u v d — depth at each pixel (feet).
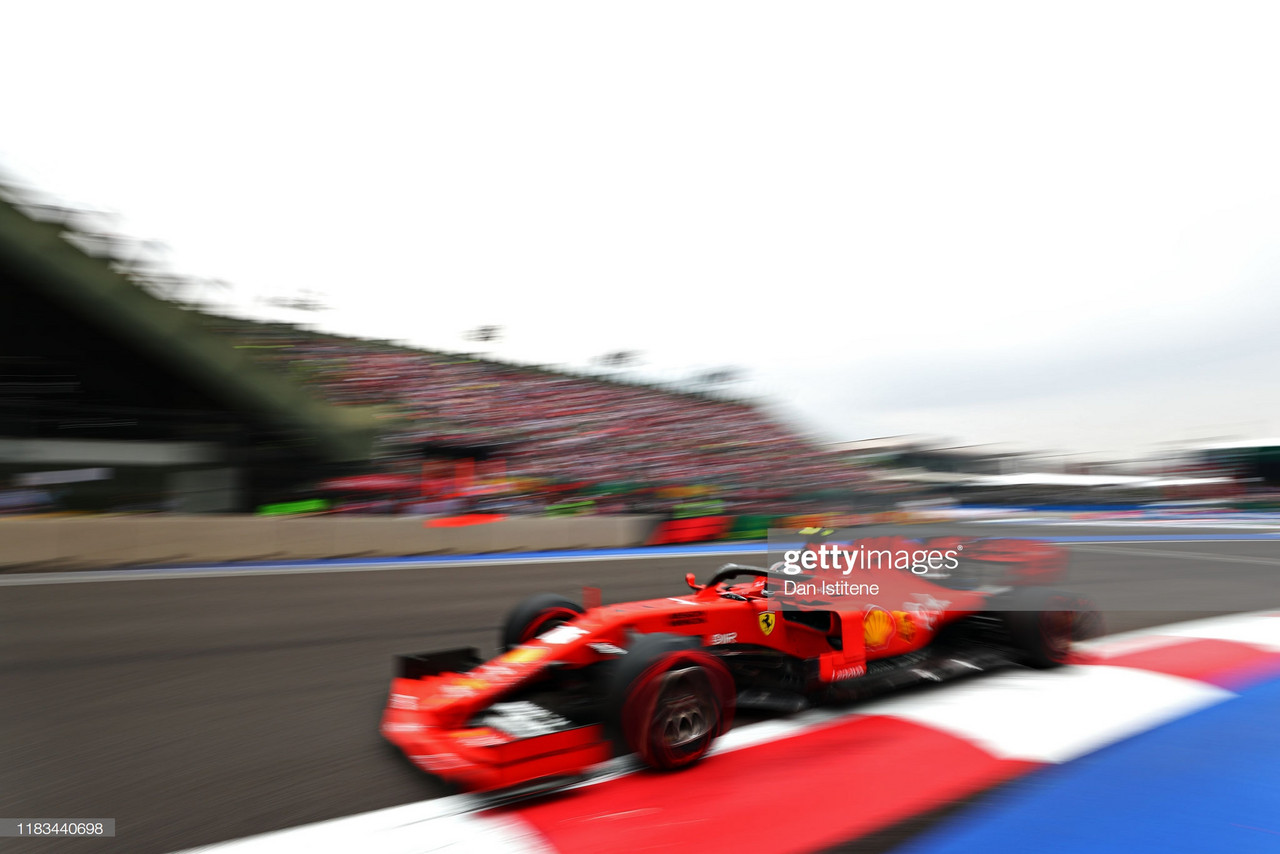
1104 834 9.38
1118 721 13.47
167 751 11.88
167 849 8.81
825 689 13.58
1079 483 134.21
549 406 77.20
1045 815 9.85
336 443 50.57
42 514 38.42
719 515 53.42
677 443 78.54
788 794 10.28
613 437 73.97
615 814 9.64
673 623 12.81
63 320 43.34
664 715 10.78
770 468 78.84
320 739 12.44
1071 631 17.37
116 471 43.37
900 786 10.62
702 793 10.26
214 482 46.52
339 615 22.93
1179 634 21.43
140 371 47.01
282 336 54.34
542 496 52.95
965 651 16.44
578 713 12.71
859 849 8.91
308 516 37.37
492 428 64.44
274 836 9.10
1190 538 66.44
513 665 11.85
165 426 45.70
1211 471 136.87
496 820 9.48
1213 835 9.41
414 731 11.03
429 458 52.60
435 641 19.79
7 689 15.02
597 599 14.90
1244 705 14.43
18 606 23.38
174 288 46.26
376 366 65.26
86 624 20.95
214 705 14.19
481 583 30.60
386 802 10.06
